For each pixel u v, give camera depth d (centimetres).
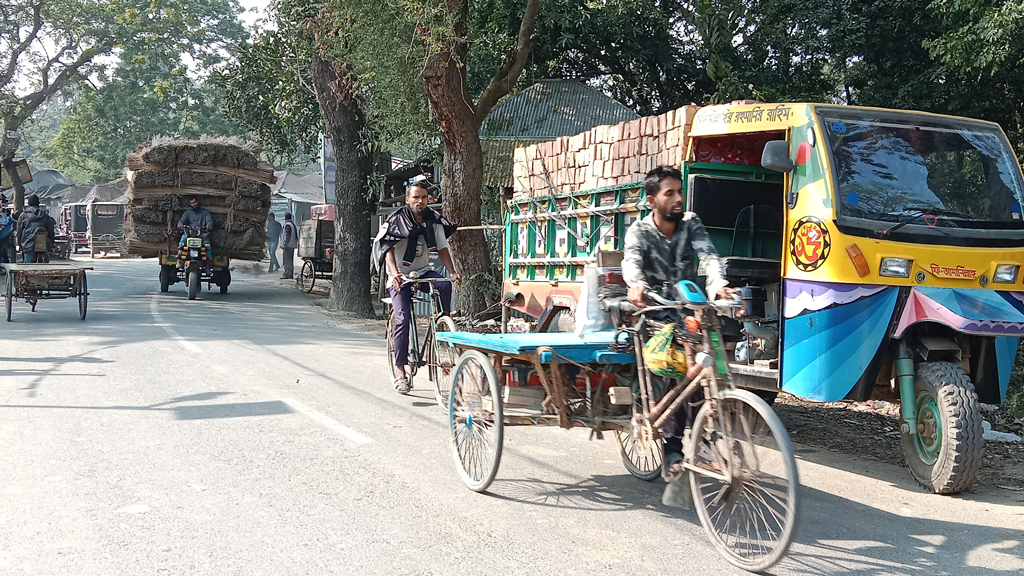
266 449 615
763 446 400
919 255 580
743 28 1770
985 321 554
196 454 597
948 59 1312
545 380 516
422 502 508
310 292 2194
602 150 869
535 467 600
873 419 800
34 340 1154
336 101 1756
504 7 1802
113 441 628
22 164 3027
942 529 486
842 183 600
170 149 1923
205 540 434
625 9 1900
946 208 612
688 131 720
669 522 484
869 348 578
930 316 562
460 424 565
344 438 655
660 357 451
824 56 1872
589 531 465
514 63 1345
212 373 923
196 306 1738
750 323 694
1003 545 459
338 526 461
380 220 2197
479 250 1359
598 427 525
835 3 1734
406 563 410
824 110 627
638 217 794
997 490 575
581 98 1839
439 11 1172
